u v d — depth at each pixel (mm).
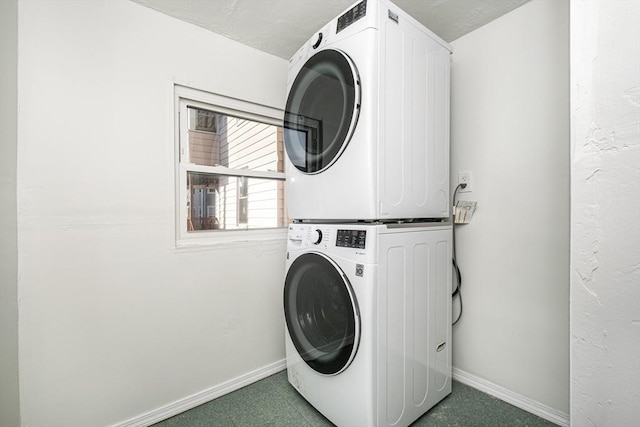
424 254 1473
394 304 1303
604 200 641
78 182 1344
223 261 1763
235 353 1801
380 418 1233
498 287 1672
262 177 2037
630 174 604
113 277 1424
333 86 1365
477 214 1764
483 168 1737
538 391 1512
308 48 1547
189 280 1642
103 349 1396
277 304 1986
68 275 1319
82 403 1345
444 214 1628
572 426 692
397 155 1343
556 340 1459
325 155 1413
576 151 682
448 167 1653
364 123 1242
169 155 1584
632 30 605
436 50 1559
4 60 1174
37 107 1254
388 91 1295
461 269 1838
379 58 1255
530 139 1550
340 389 1324
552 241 1477
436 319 1550
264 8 1551
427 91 1503
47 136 1275
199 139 1795
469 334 1797
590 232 661
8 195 1188
